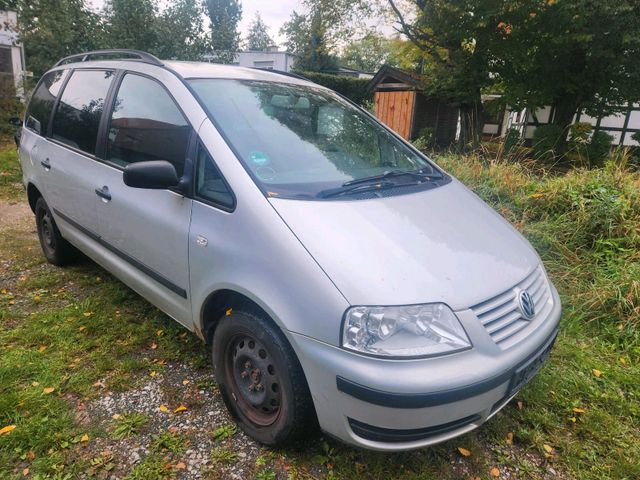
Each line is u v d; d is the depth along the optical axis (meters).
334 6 15.98
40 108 4.29
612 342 3.43
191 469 2.18
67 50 13.34
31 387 2.65
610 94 12.87
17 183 7.62
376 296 1.85
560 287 3.91
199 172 2.47
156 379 2.80
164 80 2.84
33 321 3.33
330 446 2.33
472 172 5.51
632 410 2.71
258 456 2.27
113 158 3.13
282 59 30.61
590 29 10.88
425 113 18.22
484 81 13.41
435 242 2.19
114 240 3.12
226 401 2.46
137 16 13.77
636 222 4.21
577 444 2.46
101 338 3.16
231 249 2.21
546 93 13.22
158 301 2.88
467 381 1.83
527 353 2.06
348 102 3.53
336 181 2.53
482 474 2.25
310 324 1.92
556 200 4.70
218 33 16.95
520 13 11.25
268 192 2.23
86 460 2.21
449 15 12.23
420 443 1.89
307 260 1.97
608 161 5.57
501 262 2.26
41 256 4.59
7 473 2.12
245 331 2.24
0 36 13.98
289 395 2.06
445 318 1.89
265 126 2.69
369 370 1.79
